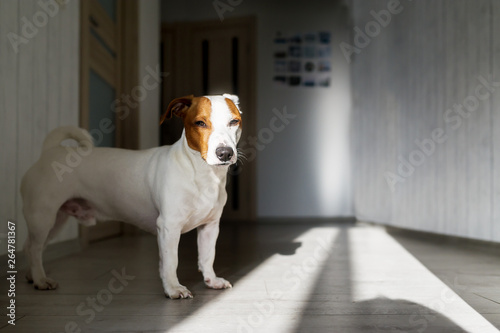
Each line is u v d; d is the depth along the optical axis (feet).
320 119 19.43
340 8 19.51
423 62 13.05
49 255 8.41
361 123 18.29
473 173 10.62
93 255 9.12
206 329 4.27
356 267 7.79
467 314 4.82
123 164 5.98
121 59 13.15
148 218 6.04
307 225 17.63
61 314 4.80
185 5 20.20
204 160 5.22
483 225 10.23
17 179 7.14
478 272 7.34
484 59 10.16
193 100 5.38
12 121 6.99
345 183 19.34
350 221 19.22
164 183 5.47
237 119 5.28
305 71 19.45
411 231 13.48
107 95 12.10
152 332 4.18
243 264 8.12
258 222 19.16
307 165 19.36
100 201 6.13
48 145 6.21
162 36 20.20
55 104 8.56
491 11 9.89
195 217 5.66
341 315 4.77
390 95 15.40
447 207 11.76
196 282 6.49
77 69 9.64
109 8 12.25
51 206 5.96
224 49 20.01
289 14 19.53
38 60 7.87
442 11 11.97
